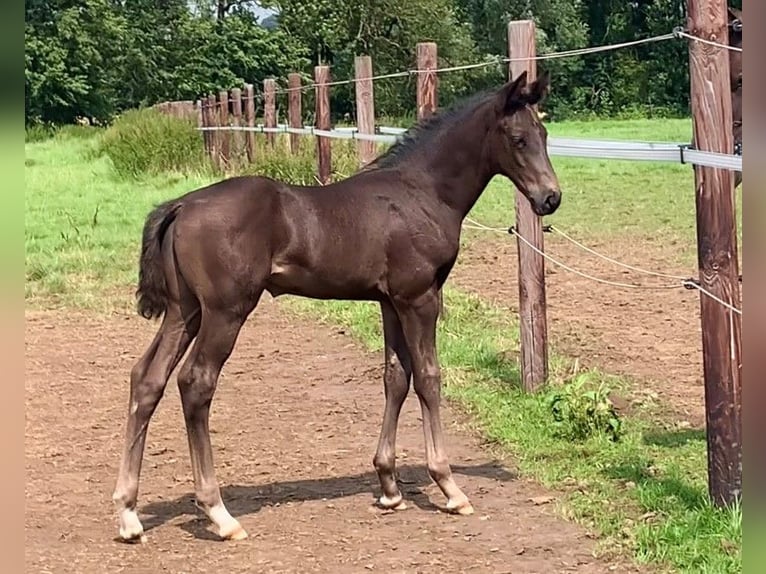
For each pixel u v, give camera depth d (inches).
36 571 183.0
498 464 241.6
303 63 1801.2
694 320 375.2
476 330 359.6
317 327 385.4
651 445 245.0
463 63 1740.9
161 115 925.8
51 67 1694.1
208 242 188.2
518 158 208.7
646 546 186.4
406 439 263.0
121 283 456.1
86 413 289.0
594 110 1797.5
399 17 1747.0
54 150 1212.5
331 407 290.4
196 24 1861.5
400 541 197.0
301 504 218.5
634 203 689.6
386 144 407.2
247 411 287.9
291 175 559.8
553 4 1876.2
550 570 181.3
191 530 203.9
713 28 187.3
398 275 203.5
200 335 192.1
